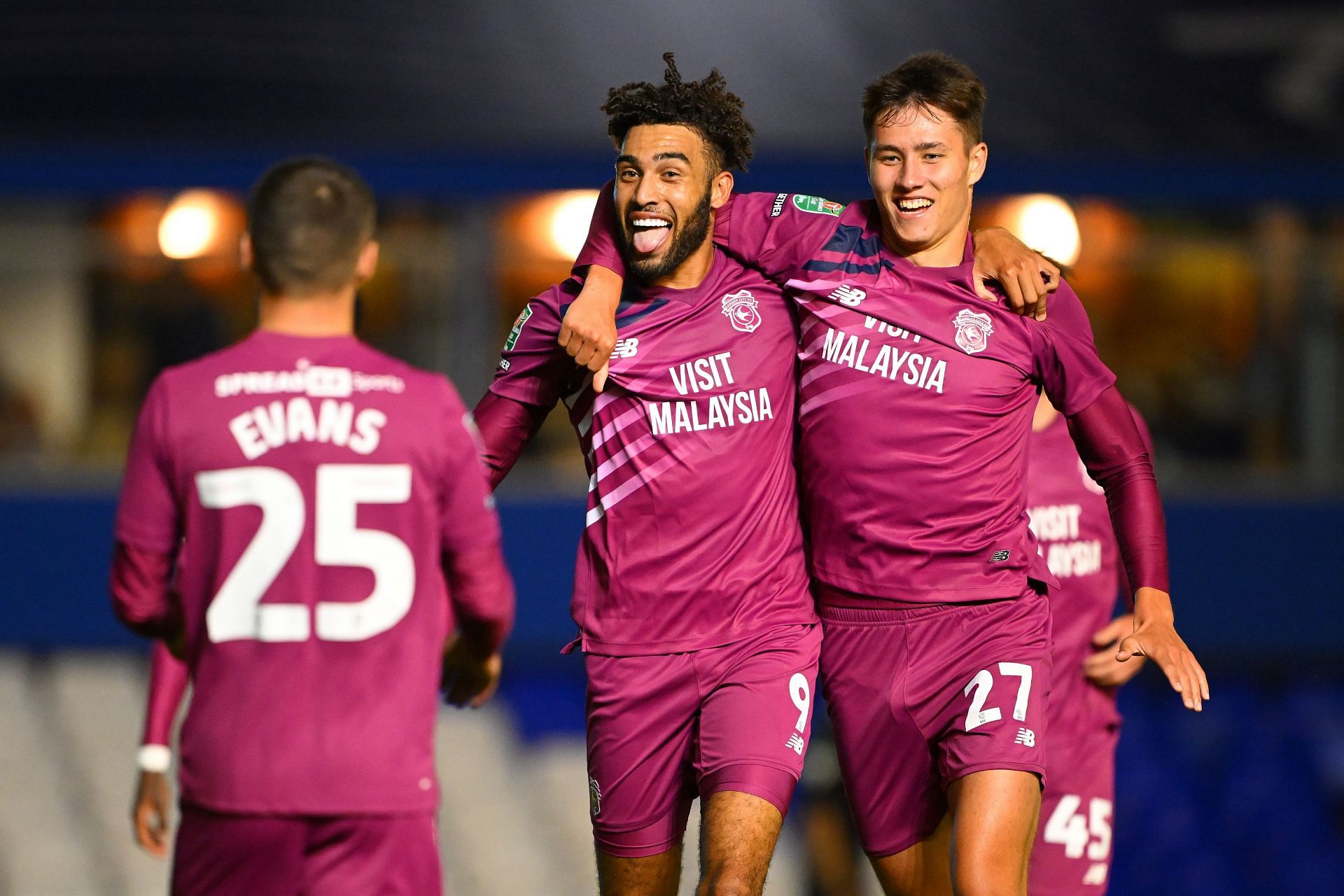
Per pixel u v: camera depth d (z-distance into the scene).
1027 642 13.05
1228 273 37.41
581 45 36.16
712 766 12.69
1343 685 36.75
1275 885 33.47
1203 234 37.09
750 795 12.35
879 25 35.97
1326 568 36.78
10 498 35.69
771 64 35.91
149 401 10.30
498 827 32.41
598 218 13.70
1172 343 37.50
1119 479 13.18
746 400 13.11
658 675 13.13
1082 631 15.63
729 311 13.26
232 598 10.04
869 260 13.22
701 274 13.39
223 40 36.16
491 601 10.77
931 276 13.09
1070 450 15.70
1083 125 36.50
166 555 10.37
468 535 10.53
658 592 13.09
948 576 13.04
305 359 10.28
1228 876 33.44
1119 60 36.50
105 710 34.31
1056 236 17.83
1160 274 37.16
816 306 13.20
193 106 36.19
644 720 13.22
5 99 36.00
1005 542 13.12
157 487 10.23
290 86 36.16
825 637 13.56
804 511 13.53
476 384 36.69
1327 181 36.62
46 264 36.44
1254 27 36.44
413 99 36.25
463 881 31.22
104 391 36.75
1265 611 36.75
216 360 10.31
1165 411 37.59
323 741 9.94
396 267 36.50
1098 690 15.77
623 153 13.12
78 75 36.12
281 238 10.32
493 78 36.22
